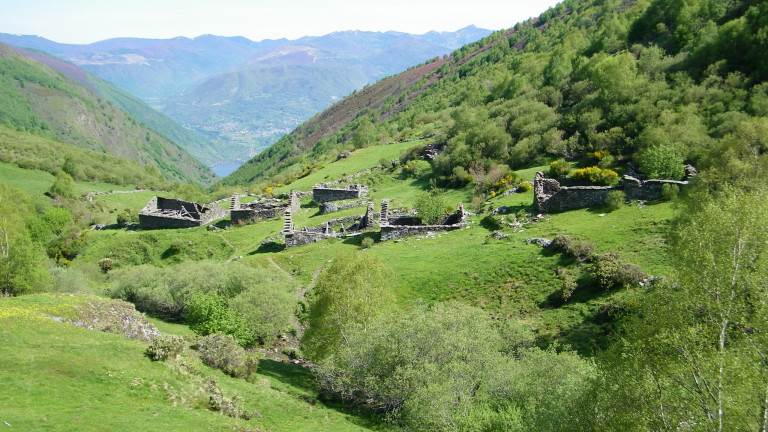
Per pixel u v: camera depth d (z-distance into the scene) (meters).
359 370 31.23
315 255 61.31
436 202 63.00
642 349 21.91
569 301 38.88
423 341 30.16
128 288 53.62
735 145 48.41
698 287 22.53
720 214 24.34
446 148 91.19
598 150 68.75
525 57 159.88
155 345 26.12
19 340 23.67
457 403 26.39
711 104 67.50
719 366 18.81
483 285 44.25
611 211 51.34
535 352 30.11
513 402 25.89
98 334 27.36
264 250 68.12
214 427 21.45
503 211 58.50
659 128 62.44
